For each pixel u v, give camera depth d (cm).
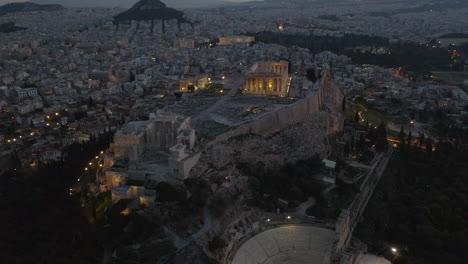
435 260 19600
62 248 17838
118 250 16338
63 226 19638
